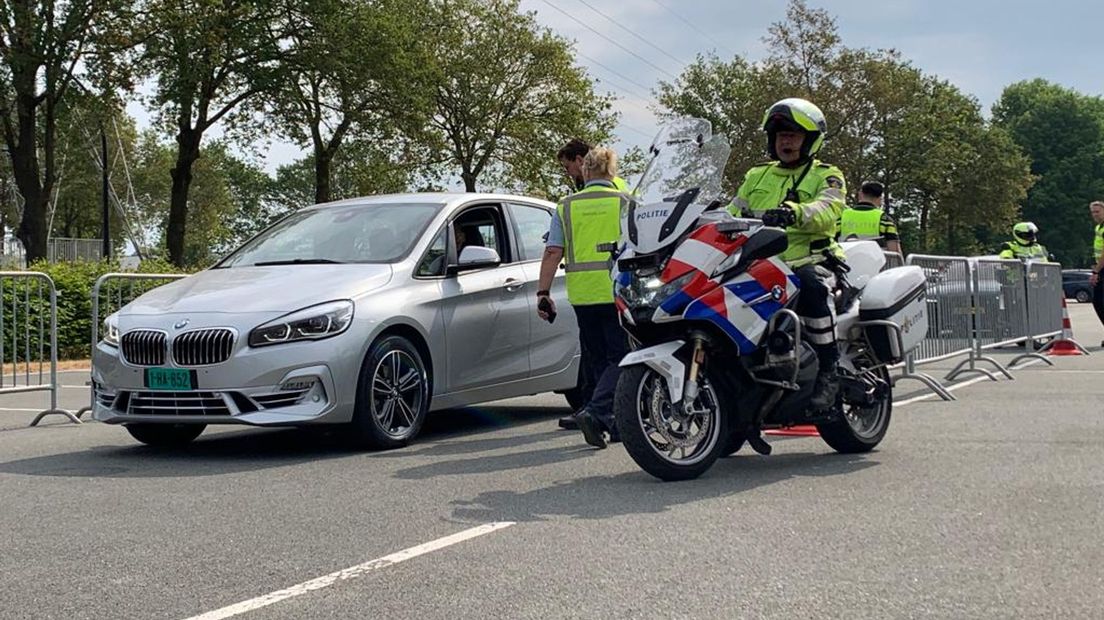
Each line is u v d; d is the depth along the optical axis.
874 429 6.80
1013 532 4.57
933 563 4.11
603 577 4.01
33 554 4.56
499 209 8.81
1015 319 13.17
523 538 4.64
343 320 7.09
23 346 9.86
